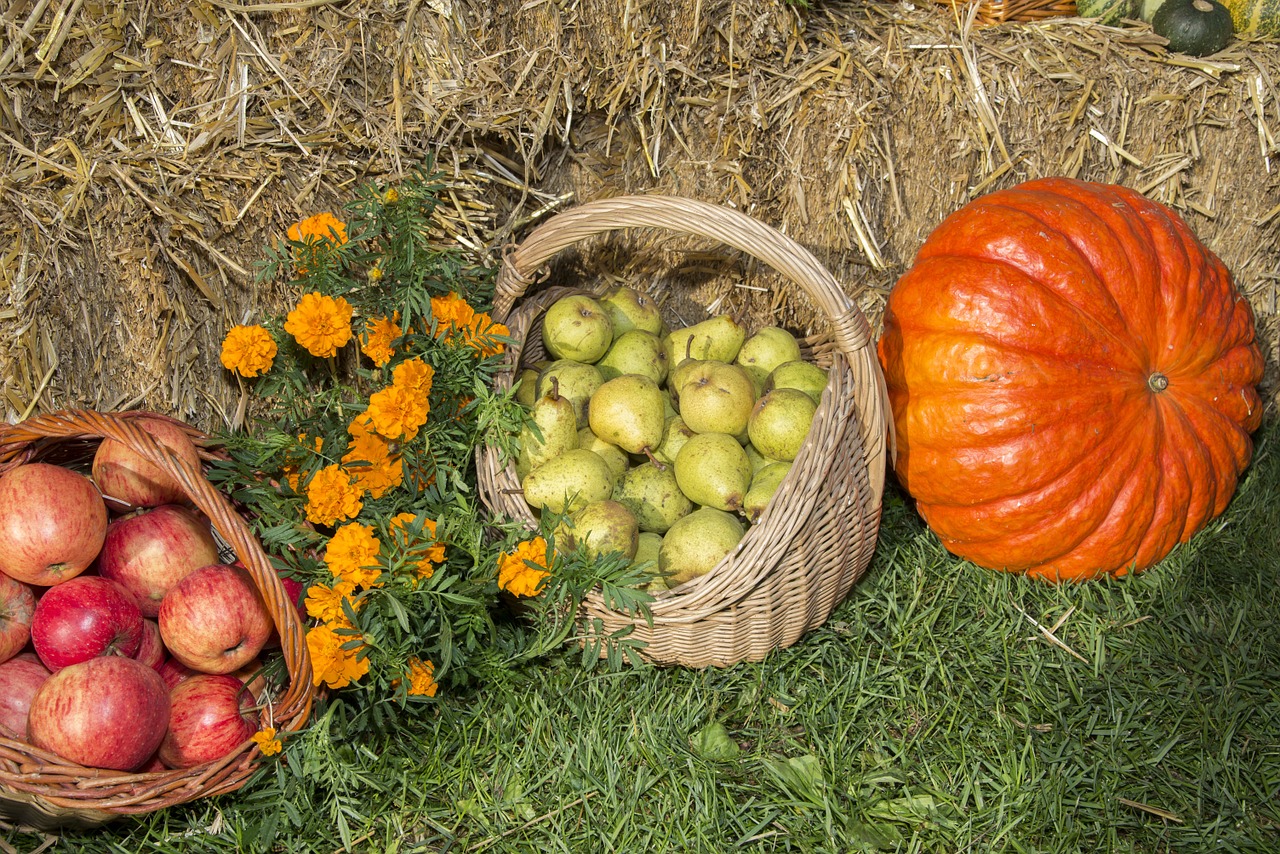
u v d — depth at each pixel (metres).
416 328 2.60
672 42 2.88
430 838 2.13
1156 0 3.26
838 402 2.24
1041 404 2.45
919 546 2.86
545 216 3.12
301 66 2.54
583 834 2.11
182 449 2.41
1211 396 2.69
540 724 2.32
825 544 2.34
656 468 2.64
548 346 2.88
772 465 2.56
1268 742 2.27
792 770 2.22
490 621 2.29
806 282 2.20
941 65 2.98
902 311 2.62
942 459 2.56
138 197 2.37
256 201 2.54
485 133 2.79
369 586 2.16
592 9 2.73
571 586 2.26
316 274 2.47
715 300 3.42
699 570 2.37
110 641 2.15
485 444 2.56
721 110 3.04
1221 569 2.77
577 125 3.00
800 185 3.10
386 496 2.48
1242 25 3.21
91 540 2.20
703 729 2.34
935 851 2.08
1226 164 3.16
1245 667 2.44
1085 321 2.48
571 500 2.47
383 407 2.30
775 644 2.47
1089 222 2.57
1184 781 2.18
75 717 1.94
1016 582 2.73
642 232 3.25
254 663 2.34
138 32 2.38
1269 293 3.35
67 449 2.54
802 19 3.02
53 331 2.35
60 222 2.28
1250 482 3.11
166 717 2.09
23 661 2.20
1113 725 2.33
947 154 3.08
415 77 2.65
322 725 2.12
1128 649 2.51
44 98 2.31
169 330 2.53
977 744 2.29
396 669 2.16
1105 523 2.60
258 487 2.48
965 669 2.47
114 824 2.12
